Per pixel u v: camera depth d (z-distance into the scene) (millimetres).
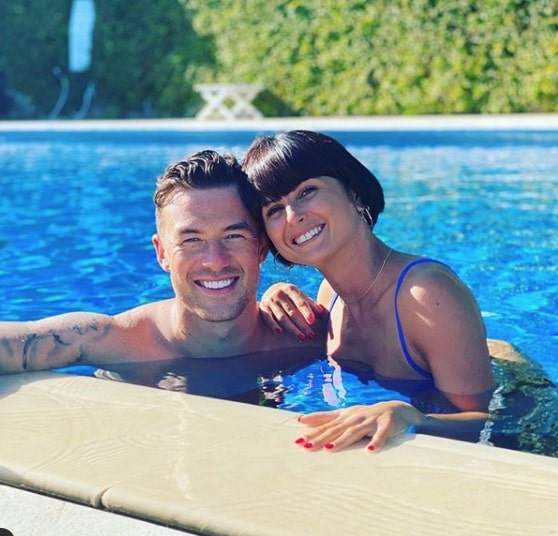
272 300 1915
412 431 1399
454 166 4523
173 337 1828
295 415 1419
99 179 4492
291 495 1205
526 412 1593
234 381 1743
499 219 3227
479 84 6203
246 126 6129
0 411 1463
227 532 1148
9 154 5621
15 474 1271
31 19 7973
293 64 6902
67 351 1740
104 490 1222
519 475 1237
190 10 7336
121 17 7684
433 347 1622
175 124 6336
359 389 1693
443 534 1125
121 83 7793
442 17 6207
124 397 1505
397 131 5613
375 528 1137
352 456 1292
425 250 2834
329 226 1630
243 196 1661
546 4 5898
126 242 3066
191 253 1673
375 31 6469
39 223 3432
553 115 5812
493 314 2230
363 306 1733
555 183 3932
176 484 1233
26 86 8125
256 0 6957
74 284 2559
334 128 5750
